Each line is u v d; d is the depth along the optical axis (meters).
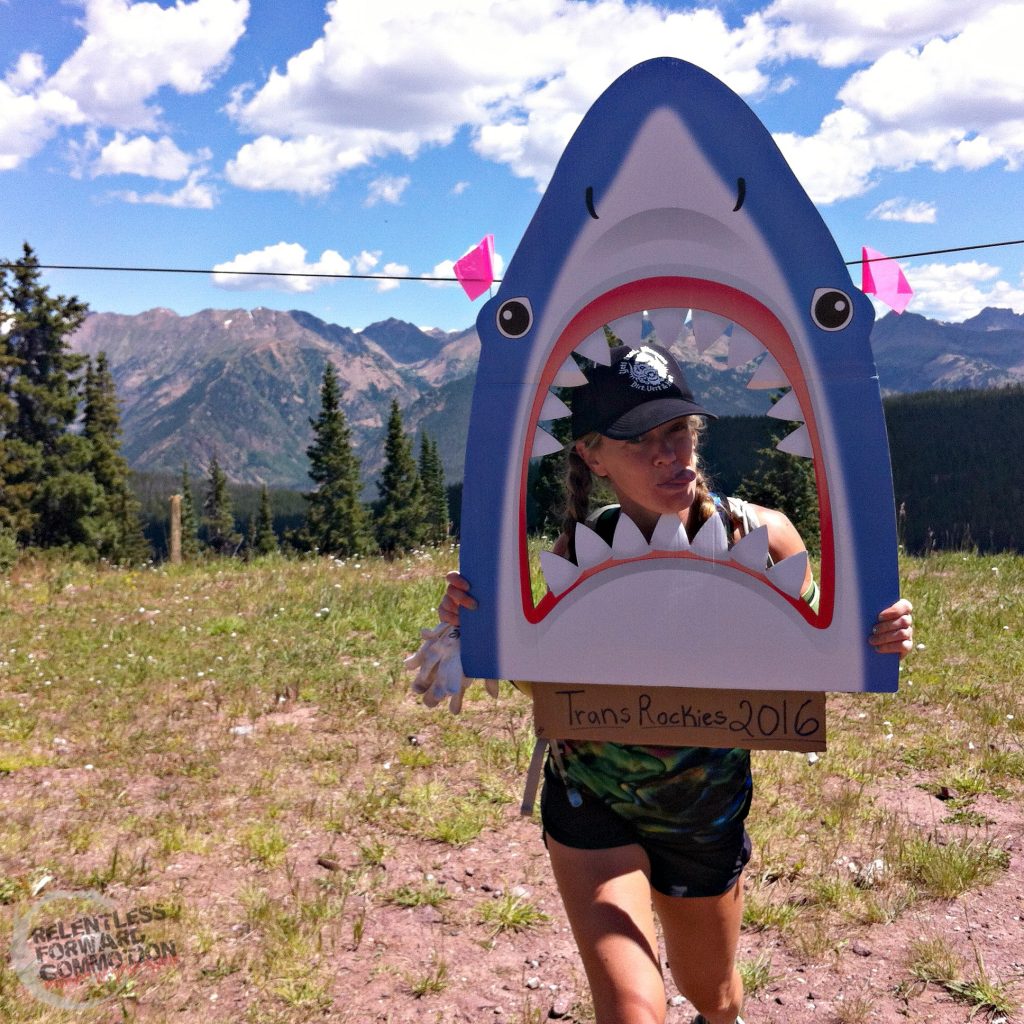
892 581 2.03
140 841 4.59
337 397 75.56
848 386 2.02
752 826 4.54
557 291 2.14
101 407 63.06
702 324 2.09
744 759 2.30
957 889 3.94
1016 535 93.00
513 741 5.79
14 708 6.62
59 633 8.99
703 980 2.39
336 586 10.61
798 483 9.20
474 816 4.80
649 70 2.06
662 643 2.15
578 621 2.19
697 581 2.14
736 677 2.12
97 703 6.77
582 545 2.18
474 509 2.22
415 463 83.25
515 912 3.87
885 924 3.74
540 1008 3.30
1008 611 8.55
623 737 2.18
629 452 2.15
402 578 11.43
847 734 5.79
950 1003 3.24
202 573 13.14
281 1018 3.26
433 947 3.69
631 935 1.97
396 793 5.09
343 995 3.39
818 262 2.02
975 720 5.95
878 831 4.49
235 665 7.68
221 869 4.32
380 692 6.84
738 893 2.33
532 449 2.18
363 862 4.36
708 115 2.05
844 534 2.05
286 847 4.50
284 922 3.78
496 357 2.18
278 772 5.44
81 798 5.06
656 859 2.27
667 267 2.09
